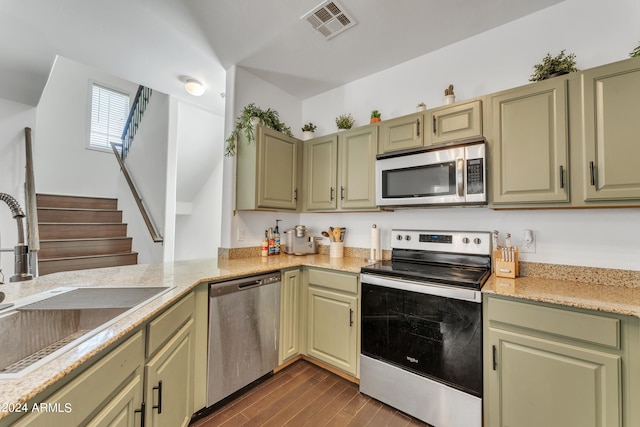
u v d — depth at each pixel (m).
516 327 1.37
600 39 1.64
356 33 2.05
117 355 0.91
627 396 1.13
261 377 2.06
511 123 1.62
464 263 1.96
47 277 1.65
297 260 2.41
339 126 2.53
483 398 1.46
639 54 1.38
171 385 1.31
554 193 1.49
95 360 0.82
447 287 1.56
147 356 1.11
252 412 1.72
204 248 4.38
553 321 1.27
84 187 4.69
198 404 1.62
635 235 1.50
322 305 2.17
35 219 2.35
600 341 1.17
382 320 1.82
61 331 1.10
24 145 2.99
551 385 1.27
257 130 2.31
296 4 1.76
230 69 2.51
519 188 1.59
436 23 1.94
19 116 2.98
